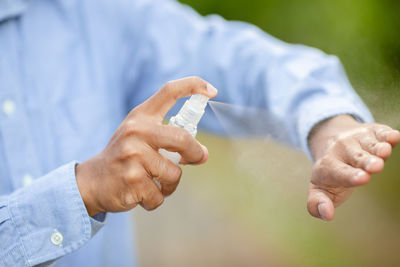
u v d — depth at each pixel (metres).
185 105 0.87
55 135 1.06
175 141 0.84
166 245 2.17
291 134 0.97
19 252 0.88
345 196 0.89
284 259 1.56
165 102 0.86
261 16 2.66
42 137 1.05
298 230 1.48
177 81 0.86
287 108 1.01
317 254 1.43
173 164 0.85
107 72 1.11
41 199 0.87
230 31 1.14
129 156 0.84
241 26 1.16
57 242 0.88
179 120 0.87
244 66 1.11
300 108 0.99
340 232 1.56
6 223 0.88
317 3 2.48
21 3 1.05
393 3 2.28
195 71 1.12
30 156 1.03
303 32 2.55
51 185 0.87
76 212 0.87
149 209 0.87
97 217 0.89
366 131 0.90
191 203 2.46
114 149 0.85
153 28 1.13
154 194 0.86
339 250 1.49
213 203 2.37
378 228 1.61
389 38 2.24
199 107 0.87
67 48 1.08
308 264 1.44
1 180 1.02
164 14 1.14
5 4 1.04
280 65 1.08
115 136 0.86
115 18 1.12
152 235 2.27
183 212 2.41
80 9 1.10
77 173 0.87
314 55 1.11
